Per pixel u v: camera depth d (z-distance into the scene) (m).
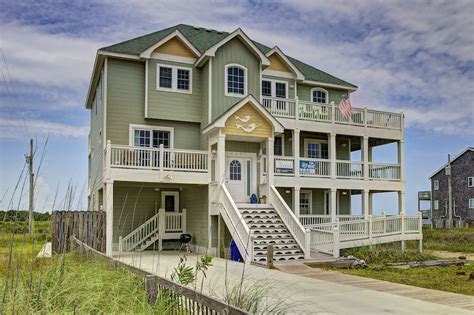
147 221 18.98
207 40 22.80
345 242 17.22
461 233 31.91
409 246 22.92
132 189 19.48
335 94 24.88
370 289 9.77
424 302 8.34
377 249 17.08
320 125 21.27
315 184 20.80
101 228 15.75
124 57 18.89
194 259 15.09
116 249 18.78
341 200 24.53
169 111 19.58
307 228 15.98
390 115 22.83
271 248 13.28
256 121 18.14
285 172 20.30
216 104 19.31
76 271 6.60
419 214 19.25
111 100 18.86
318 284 10.40
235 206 15.55
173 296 4.96
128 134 19.02
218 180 17.19
